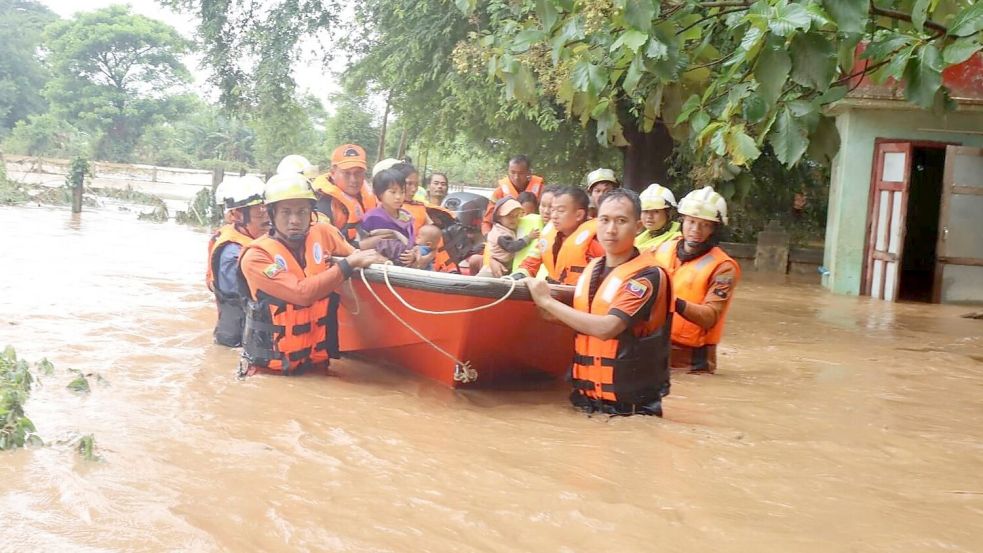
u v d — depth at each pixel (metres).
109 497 3.75
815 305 13.27
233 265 6.91
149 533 3.44
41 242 13.90
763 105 5.00
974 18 4.70
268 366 6.09
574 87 5.85
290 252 6.06
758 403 6.25
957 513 4.13
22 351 6.32
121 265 11.75
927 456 5.11
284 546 3.40
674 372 7.18
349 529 3.58
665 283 5.42
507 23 6.88
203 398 5.41
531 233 7.33
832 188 16.09
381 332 6.43
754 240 22.28
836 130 5.18
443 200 10.73
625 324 5.36
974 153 14.16
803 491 4.36
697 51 6.07
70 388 5.35
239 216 7.06
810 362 8.19
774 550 3.60
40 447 4.28
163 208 21.89
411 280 5.85
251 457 4.38
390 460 4.48
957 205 14.31
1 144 57.88
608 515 3.88
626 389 5.54
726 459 4.81
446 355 6.09
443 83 15.09
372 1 16.53
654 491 4.22
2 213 19.27
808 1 4.51
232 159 60.00
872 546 3.68
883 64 5.43
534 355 6.22
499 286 5.68
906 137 14.71
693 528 3.78
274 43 18.62
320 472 4.23
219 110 20.62
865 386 7.12
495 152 19.70
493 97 14.52
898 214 14.39
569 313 5.41
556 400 6.04
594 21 5.54
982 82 13.85
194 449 4.44
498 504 3.95
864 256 15.08
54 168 32.66
